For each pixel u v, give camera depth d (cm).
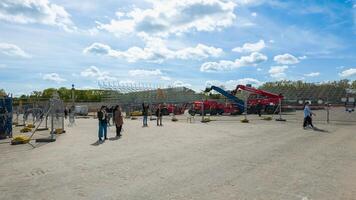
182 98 6138
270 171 918
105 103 5381
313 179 826
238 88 4631
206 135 1880
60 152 1301
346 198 668
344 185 769
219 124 2714
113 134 2033
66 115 4466
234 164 1018
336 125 2466
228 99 4422
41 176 880
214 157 1146
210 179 827
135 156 1183
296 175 869
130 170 943
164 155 1199
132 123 3014
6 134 1941
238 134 1917
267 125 2517
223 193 703
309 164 1016
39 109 3369
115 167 988
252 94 4550
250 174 881
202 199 662
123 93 5781
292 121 2886
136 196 687
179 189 737
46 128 2519
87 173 909
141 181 812
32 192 727
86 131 2284
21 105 3859
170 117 4075
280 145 1438
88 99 7925
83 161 1092
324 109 5381
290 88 7300
